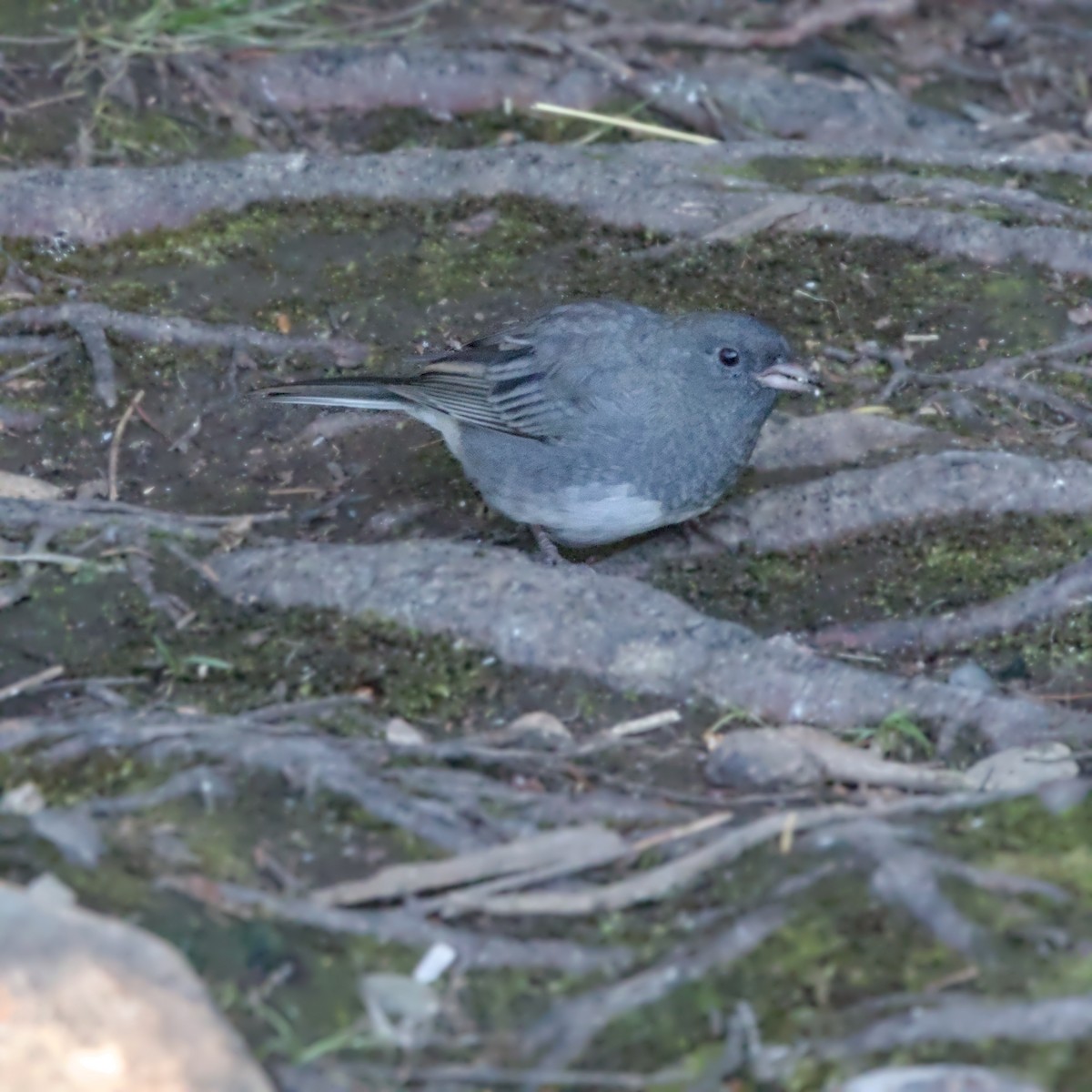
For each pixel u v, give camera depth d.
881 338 12.76
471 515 11.33
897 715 9.43
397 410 11.24
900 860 7.97
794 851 8.14
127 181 13.37
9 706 9.10
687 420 10.32
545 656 9.70
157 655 9.60
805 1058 7.09
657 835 8.36
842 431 11.73
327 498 11.37
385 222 13.72
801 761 8.97
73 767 8.43
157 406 11.96
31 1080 6.61
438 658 9.73
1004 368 12.34
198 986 7.05
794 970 7.50
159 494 11.26
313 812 8.27
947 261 13.55
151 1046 6.79
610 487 10.43
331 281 13.15
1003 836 8.29
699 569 10.90
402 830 8.22
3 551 10.29
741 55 16.19
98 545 10.40
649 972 7.46
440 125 15.13
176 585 10.16
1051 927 7.68
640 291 13.16
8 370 12.01
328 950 7.51
